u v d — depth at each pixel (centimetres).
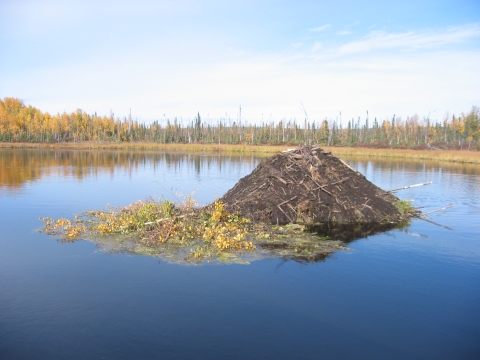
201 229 1088
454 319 629
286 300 681
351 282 769
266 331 578
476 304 682
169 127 9231
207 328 582
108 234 1082
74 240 1029
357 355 523
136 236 1063
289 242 1043
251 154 5438
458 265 880
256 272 811
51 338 550
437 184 2350
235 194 1442
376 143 7712
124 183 2264
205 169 3180
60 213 1391
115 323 593
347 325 601
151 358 507
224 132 9375
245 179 1548
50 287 721
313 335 570
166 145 6631
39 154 4791
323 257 921
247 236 1089
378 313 643
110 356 510
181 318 611
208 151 6103
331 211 1339
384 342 557
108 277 772
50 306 645
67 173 2727
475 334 585
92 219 1291
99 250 946
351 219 1324
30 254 912
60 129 8394
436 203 1727
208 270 818
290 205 1325
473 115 7700
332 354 524
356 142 7688
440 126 8700
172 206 1220
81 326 584
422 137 8556
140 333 566
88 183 2239
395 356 524
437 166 3734
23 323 590
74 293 696
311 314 632
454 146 7281
